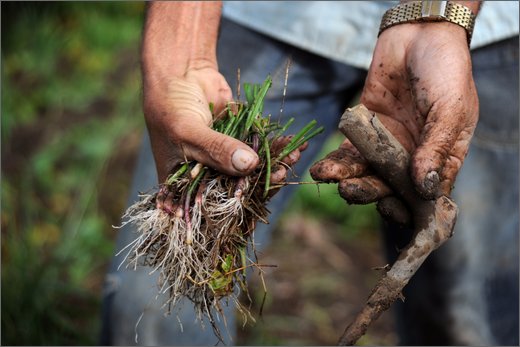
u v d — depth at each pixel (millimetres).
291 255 3510
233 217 1646
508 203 2271
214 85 1846
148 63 1839
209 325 2146
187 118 1650
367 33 2119
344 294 3299
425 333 2354
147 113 1745
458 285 2262
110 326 2143
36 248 3221
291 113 2229
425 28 1670
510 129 2215
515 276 2318
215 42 1917
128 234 2139
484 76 2162
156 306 2084
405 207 1585
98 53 5246
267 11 2131
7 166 3945
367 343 2984
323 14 2121
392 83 1712
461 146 1646
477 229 2242
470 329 2275
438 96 1587
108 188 3895
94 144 4117
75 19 5473
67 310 3004
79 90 4797
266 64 2176
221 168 1574
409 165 1510
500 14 2088
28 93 4668
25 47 4941
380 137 1518
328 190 3803
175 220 1651
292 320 3115
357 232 3723
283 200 2311
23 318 2777
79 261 3287
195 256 1647
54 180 3902
